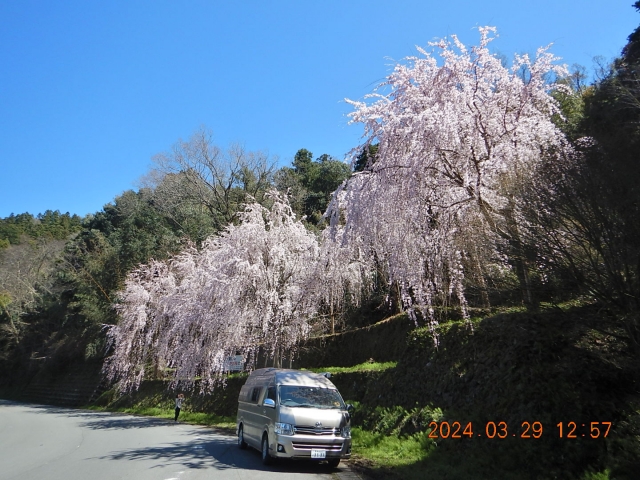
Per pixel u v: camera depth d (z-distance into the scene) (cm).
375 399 1362
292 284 1791
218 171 3866
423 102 951
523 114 996
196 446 1326
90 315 3553
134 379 2861
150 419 2344
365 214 971
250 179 3875
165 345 2377
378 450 1099
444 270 986
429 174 954
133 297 2728
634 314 631
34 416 2656
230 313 1786
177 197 3978
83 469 997
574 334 836
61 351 4003
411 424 1119
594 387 749
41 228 8356
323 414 980
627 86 1142
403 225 939
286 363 2058
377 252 1016
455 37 989
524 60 998
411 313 952
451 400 1051
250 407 1190
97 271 3712
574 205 654
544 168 742
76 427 2027
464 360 1084
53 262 5034
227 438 1532
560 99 1419
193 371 2059
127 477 891
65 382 3919
